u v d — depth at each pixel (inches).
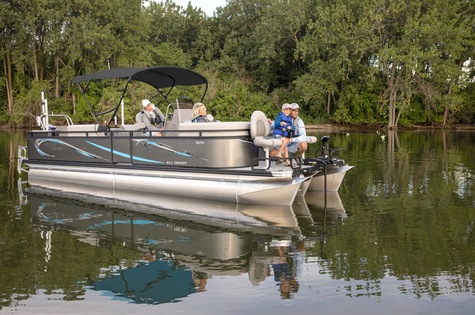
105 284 166.9
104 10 1421.0
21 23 1406.3
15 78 1524.4
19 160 452.4
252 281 167.6
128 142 355.6
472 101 1378.0
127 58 1518.2
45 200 328.5
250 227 244.7
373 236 221.3
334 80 1397.6
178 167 326.0
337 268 178.4
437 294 153.0
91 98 1395.2
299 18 1496.1
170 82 410.0
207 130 311.4
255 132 305.4
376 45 1289.4
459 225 238.5
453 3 1298.0
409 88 1259.8
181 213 280.8
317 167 311.3
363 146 741.3
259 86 1664.6
